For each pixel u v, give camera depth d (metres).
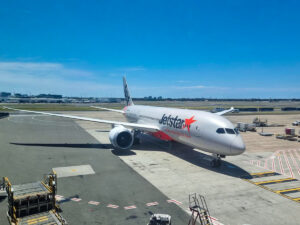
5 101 198.12
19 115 74.44
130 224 11.93
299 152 29.05
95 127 49.69
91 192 15.77
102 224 11.88
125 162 23.06
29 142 32.06
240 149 18.89
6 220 12.03
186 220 12.39
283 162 24.14
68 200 14.51
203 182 17.91
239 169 21.38
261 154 27.78
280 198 15.25
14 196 12.01
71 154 26.05
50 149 28.30
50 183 13.94
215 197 15.27
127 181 17.91
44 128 46.53
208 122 21.44
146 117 35.38
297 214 13.16
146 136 38.53
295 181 18.45
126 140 26.95
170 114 28.42
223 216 12.83
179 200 14.77
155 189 16.44
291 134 39.28
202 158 24.84
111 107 125.56
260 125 55.62
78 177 18.64
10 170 20.12
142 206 13.90
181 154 26.48
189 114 24.83
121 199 14.78
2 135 36.38
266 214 13.10
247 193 15.98
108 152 27.20
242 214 13.08
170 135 27.33
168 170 20.69
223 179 18.62
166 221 11.37
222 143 19.69
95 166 21.62
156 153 26.89
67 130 44.59
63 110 97.31
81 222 12.02
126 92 51.59
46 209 12.62
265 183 17.92
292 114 89.75
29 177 18.53
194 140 22.62
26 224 11.09
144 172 20.08
